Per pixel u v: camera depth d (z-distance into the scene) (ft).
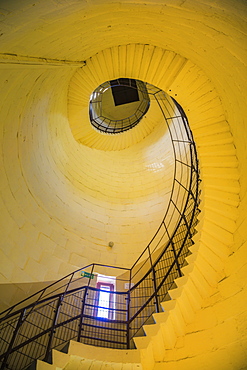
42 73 11.90
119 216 19.74
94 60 13.83
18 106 12.27
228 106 10.41
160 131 23.63
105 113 30.66
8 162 13.24
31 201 15.25
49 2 5.68
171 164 20.74
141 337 9.37
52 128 18.07
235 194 10.16
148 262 16.10
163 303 9.76
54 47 9.24
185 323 9.67
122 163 23.29
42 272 13.84
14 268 12.61
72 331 12.59
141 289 14.84
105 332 12.94
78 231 17.42
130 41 11.95
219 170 10.61
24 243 13.73
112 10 7.75
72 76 17.11
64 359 8.65
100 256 16.94
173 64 11.82
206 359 8.43
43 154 17.20
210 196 10.48
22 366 10.54
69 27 8.09
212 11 6.09
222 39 7.37
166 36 9.99
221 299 9.14
